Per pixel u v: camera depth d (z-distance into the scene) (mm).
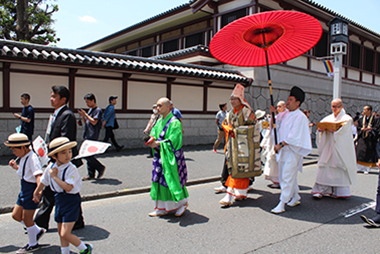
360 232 3875
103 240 3520
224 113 10125
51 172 2830
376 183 6852
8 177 6027
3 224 4008
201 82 12320
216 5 15141
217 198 5414
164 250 3281
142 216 4379
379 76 23188
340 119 5324
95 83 9703
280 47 5164
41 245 3363
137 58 10328
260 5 13766
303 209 4820
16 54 7637
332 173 5297
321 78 17391
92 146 3094
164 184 4195
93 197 5215
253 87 13547
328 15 16094
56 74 8922
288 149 4703
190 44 17438
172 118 4273
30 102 8547
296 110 4801
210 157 9367
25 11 19234
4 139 8164
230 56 5449
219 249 3320
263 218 4359
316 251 3297
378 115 8234
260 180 6941
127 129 10422
